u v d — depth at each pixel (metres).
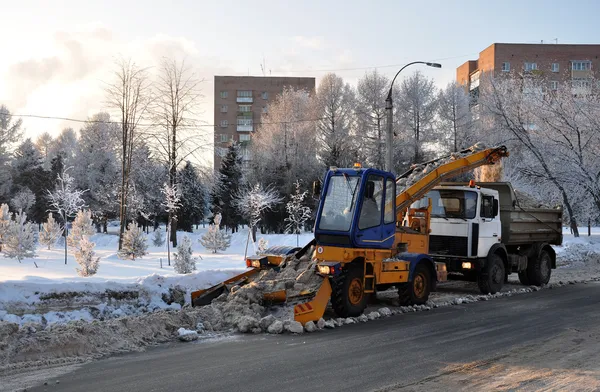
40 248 31.67
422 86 57.41
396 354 7.90
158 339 8.76
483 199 14.48
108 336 8.27
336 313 10.66
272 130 59.38
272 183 54.38
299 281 10.41
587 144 34.91
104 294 10.78
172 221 39.22
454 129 55.78
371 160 57.75
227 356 7.72
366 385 6.38
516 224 15.75
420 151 56.81
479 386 6.38
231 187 54.97
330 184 11.30
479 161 15.20
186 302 11.77
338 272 10.16
